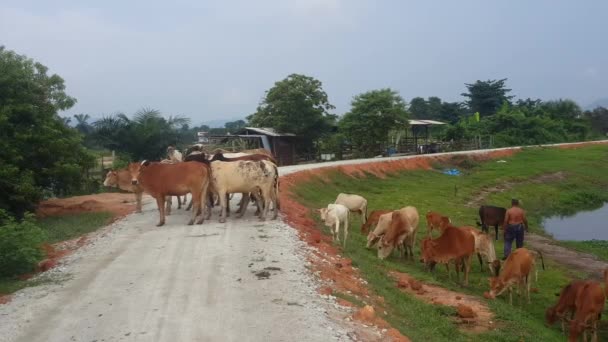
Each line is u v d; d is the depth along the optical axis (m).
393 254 15.71
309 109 43.72
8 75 18.94
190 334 7.21
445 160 46.47
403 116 48.41
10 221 11.99
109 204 19.73
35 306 8.37
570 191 38.50
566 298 10.77
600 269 17.23
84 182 23.17
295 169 30.25
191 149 19.72
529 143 69.44
